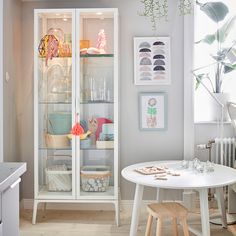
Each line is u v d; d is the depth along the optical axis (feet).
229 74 14.67
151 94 13.75
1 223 5.74
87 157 12.67
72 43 12.61
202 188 9.24
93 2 13.79
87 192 12.63
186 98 13.61
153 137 13.92
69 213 13.53
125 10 13.73
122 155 13.96
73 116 12.64
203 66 14.32
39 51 12.69
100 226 12.18
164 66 13.65
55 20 12.66
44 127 12.80
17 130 13.73
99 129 12.66
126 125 13.92
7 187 5.97
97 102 12.67
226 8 13.69
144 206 13.93
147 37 13.60
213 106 14.06
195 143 14.08
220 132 14.01
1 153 12.16
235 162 13.15
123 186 14.01
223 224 11.73
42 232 11.65
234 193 12.98
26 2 13.96
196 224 11.98
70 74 12.70
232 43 14.57
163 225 12.07
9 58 12.84
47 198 12.59
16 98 13.60
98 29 12.62
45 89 12.76
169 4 13.65
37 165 12.67
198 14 14.64
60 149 12.78
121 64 13.79
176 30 13.65
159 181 9.67
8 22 12.71
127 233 11.54
